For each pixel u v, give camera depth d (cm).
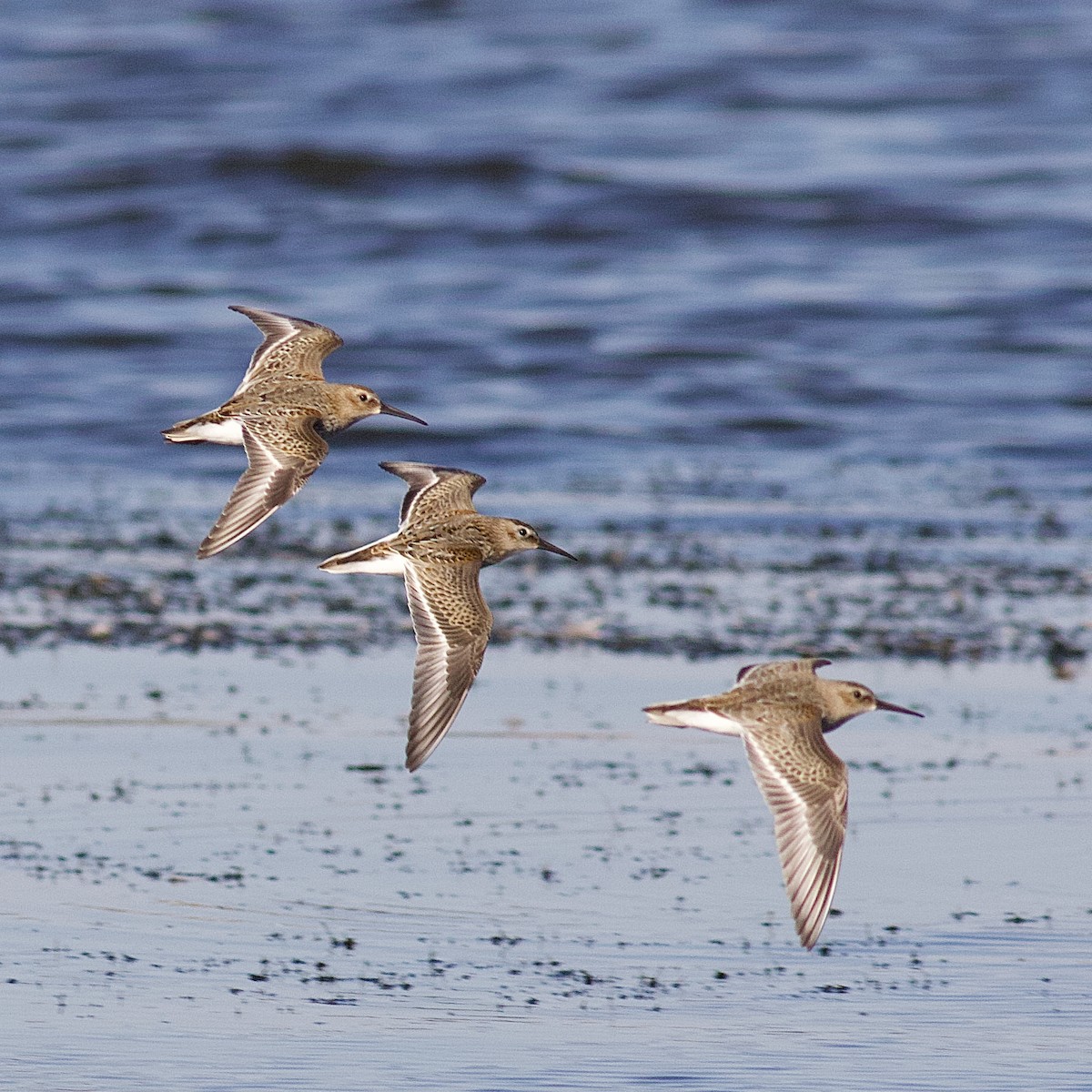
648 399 2789
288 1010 974
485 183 3831
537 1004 988
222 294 3309
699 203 3734
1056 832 1244
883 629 1736
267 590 1866
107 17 5241
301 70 4650
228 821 1241
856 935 1088
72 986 1001
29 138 4056
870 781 1345
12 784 1300
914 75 4631
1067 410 2752
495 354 2980
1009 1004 999
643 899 1127
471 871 1163
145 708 1474
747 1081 907
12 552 1969
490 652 1645
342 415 995
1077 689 1565
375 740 1411
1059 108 4372
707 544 2064
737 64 4700
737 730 873
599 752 1393
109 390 2753
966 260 3541
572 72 4631
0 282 3312
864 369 2950
